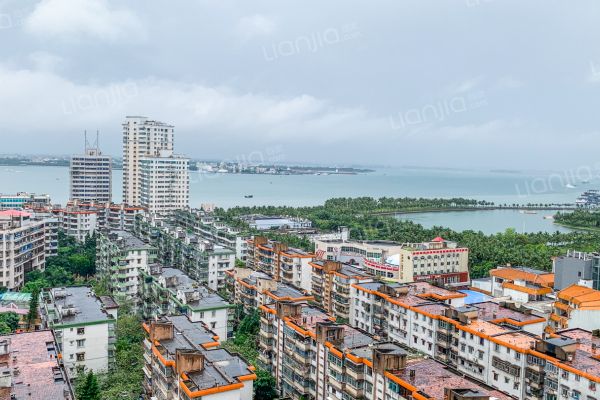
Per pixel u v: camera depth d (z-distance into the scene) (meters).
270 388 128.88
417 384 97.44
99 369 132.75
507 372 121.25
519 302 172.75
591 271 197.88
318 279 199.25
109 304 151.50
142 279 189.00
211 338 120.12
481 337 128.62
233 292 197.75
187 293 153.25
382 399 104.56
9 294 196.38
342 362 115.62
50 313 140.12
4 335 115.06
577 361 111.62
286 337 136.25
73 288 159.88
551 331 147.88
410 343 151.75
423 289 169.00
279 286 177.00
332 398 119.19
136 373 129.38
